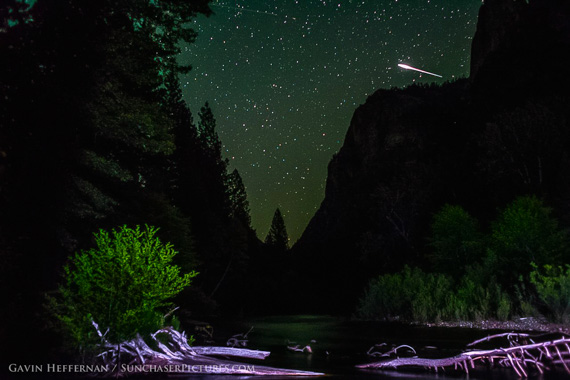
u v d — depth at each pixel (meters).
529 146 33.38
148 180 23.09
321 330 16.20
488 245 21.88
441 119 75.31
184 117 50.53
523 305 15.80
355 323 20.05
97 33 11.91
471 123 58.53
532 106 35.19
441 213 24.47
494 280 17.78
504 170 34.72
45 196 11.13
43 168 11.03
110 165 14.28
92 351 7.02
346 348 10.20
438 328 15.40
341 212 87.62
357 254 62.59
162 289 7.90
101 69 12.27
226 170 64.19
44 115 10.48
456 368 6.84
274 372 6.44
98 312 7.36
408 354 8.92
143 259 7.84
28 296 9.41
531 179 33.16
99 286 7.49
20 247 10.09
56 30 9.95
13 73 9.25
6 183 9.68
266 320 25.88
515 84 52.78
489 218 34.38
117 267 7.58
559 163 31.52
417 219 46.38
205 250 44.47
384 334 13.80
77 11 10.87
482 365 7.21
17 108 9.72
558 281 14.94
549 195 29.20
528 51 54.41
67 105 11.14
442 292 18.94
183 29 15.94
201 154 59.22
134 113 14.48
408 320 19.28
